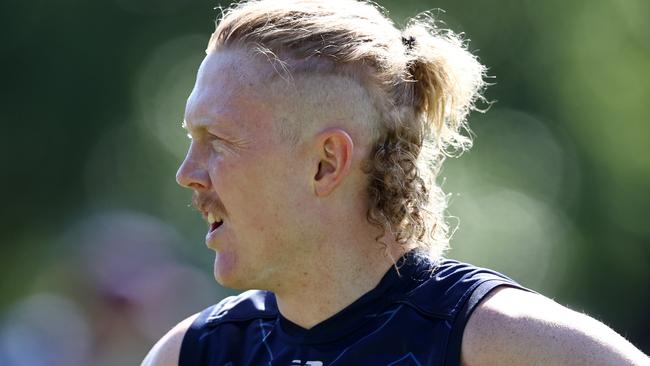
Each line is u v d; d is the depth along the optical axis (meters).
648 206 42.47
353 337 8.24
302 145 8.22
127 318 19.42
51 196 38.41
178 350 8.99
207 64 8.44
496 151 40.22
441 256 8.84
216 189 8.29
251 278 8.40
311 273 8.35
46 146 38.28
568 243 42.03
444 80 8.80
